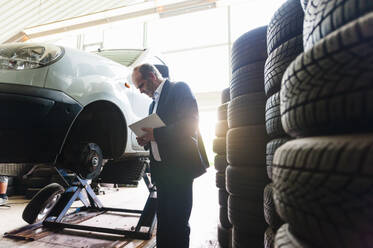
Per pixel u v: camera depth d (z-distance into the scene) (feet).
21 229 5.90
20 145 4.03
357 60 1.15
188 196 3.78
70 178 6.91
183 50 31.35
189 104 3.85
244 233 3.80
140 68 4.38
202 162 3.81
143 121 3.90
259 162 3.68
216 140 6.05
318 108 1.33
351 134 1.23
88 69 5.08
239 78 4.14
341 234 1.13
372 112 1.10
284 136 2.68
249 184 3.73
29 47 4.45
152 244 5.14
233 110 4.17
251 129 3.80
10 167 5.11
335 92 1.24
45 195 6.42
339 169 1.15
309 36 1.73
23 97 3.93
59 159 5.16
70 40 35.37
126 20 23.53
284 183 1.53
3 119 3.83
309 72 1.41
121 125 6.09
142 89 4.50
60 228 6.13
